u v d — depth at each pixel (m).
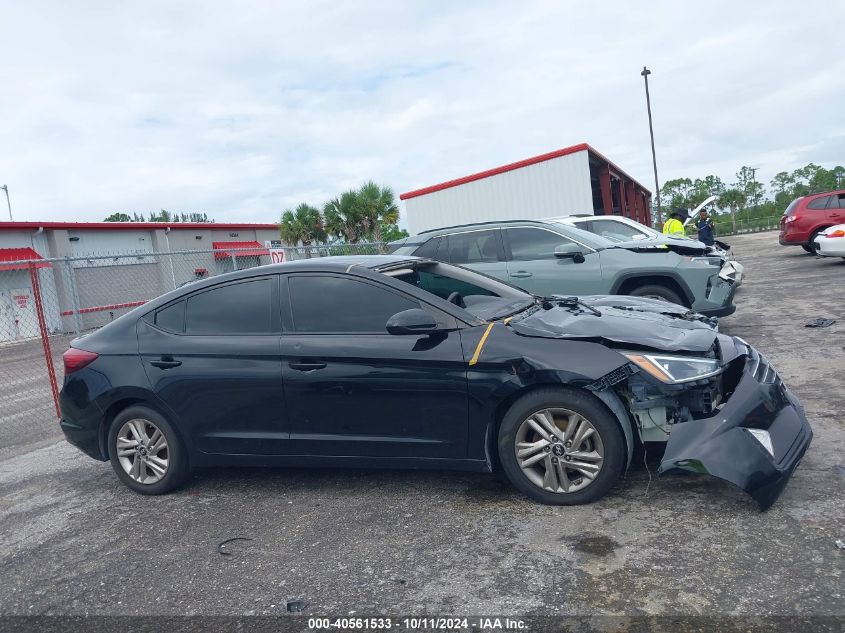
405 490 4.34
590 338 3.71
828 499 3.50
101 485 5.22
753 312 9.96
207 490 4.78
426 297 4.14
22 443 7.04
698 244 7.89
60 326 20.52
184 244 27.48
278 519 4.11
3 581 3.73
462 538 3.56
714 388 3.77
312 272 4.43
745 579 2.87
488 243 8.38
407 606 2.97
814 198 18.20
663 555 3.14
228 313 4.56
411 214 22.17
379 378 4.05
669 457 3.44
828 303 9.97
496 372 3.80
